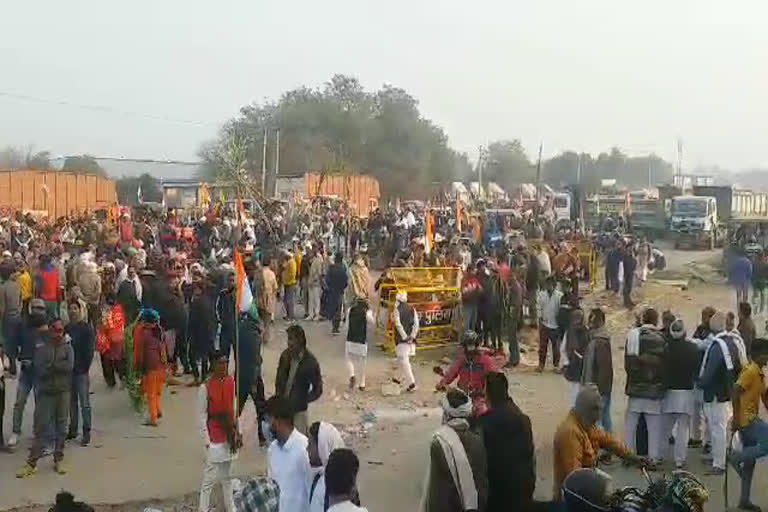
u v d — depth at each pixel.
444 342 20.34
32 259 21.72
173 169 78.12
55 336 11.42
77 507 6.17
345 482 5.57
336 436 7.29
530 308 22.62
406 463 12.19
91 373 17.16
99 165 78.38
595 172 135.88
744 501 9.72
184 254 24.28
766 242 40.50
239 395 12.50
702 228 46.50
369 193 65.38
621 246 28.58
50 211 49.81
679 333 11.02
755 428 9.66
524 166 128.88
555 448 7.47
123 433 13.43
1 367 12.27
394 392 16.50
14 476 11.38
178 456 12.43
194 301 15.77
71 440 12.95
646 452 11.17
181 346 16.61
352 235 35.00
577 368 13.39
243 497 6.94
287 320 23.09
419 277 21.45
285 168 83.00
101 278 17.36
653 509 5.58
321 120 88.31
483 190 88.75
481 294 19.55
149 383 13.83
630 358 11.08
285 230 34.78
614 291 28.55
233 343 15.15
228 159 51.53
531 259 22.59
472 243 29.77
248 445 12.89
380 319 20.89
